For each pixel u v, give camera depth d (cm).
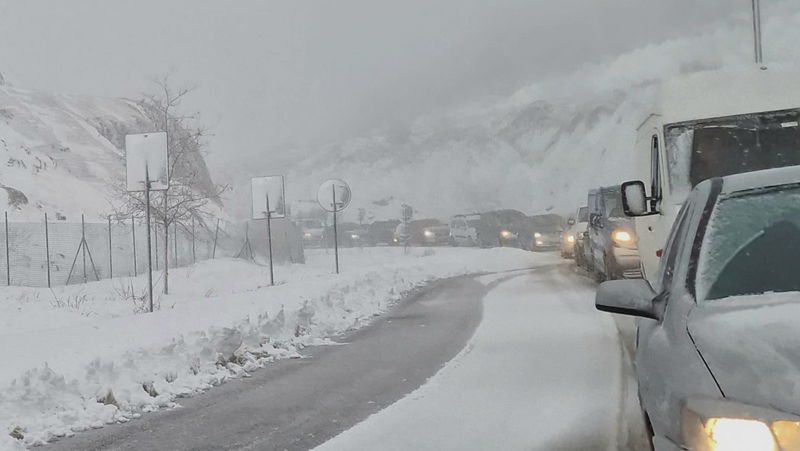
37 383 815
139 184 1571
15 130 4100
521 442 676
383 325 1498
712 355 362
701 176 1021
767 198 474
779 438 313
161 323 1248
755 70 1044
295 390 940
